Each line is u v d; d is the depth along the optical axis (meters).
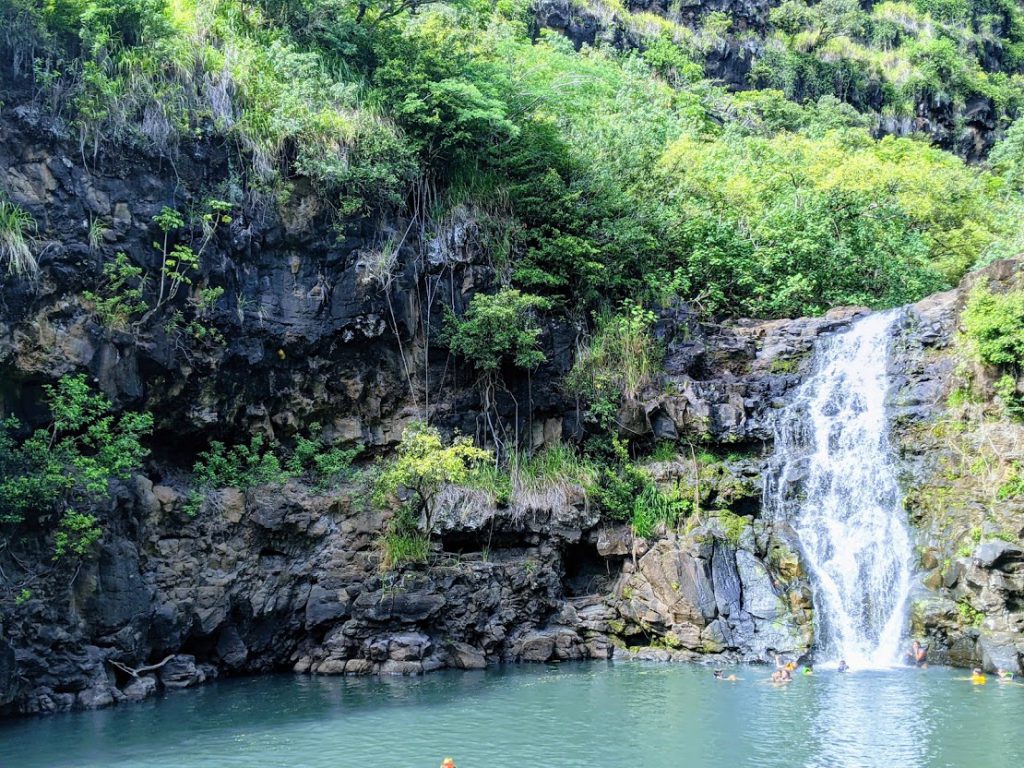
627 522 24.38
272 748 14.47
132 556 18.77
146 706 17.64
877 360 24.95
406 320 24.66
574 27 53.75
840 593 22.53
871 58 68.12
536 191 28.12
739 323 28.95
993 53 80.88
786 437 25.28
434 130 26.19
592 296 27.64
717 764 13.34
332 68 26.53
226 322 21.64
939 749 13.91
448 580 22.19
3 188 18.39
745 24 65.19
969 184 41.47
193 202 21.45
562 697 17.94
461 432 25.14
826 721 15.72
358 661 21.19
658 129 34.06
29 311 18.25
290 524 21.83
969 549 20.77
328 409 24.02
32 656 16.98
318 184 23.56
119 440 18.89
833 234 32.19
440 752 14.16
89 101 19.88
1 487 16.70
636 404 25.66
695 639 21.98
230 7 25.89
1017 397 21.55
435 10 31.02
